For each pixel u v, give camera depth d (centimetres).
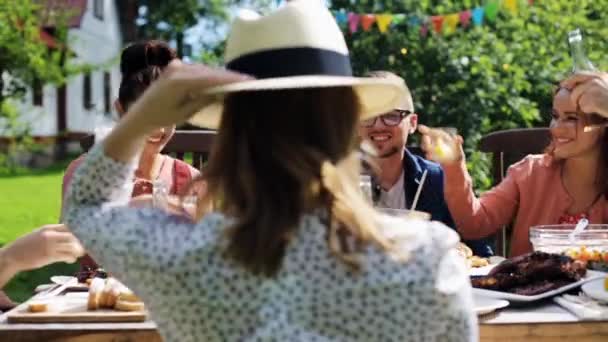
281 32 150
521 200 322
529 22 641
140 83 291
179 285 138
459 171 301
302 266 135
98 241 144
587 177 313
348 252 135
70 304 214
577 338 195
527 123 597
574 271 226
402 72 623
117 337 193
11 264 215
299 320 135
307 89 142
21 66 1567
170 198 206
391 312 135
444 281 137
